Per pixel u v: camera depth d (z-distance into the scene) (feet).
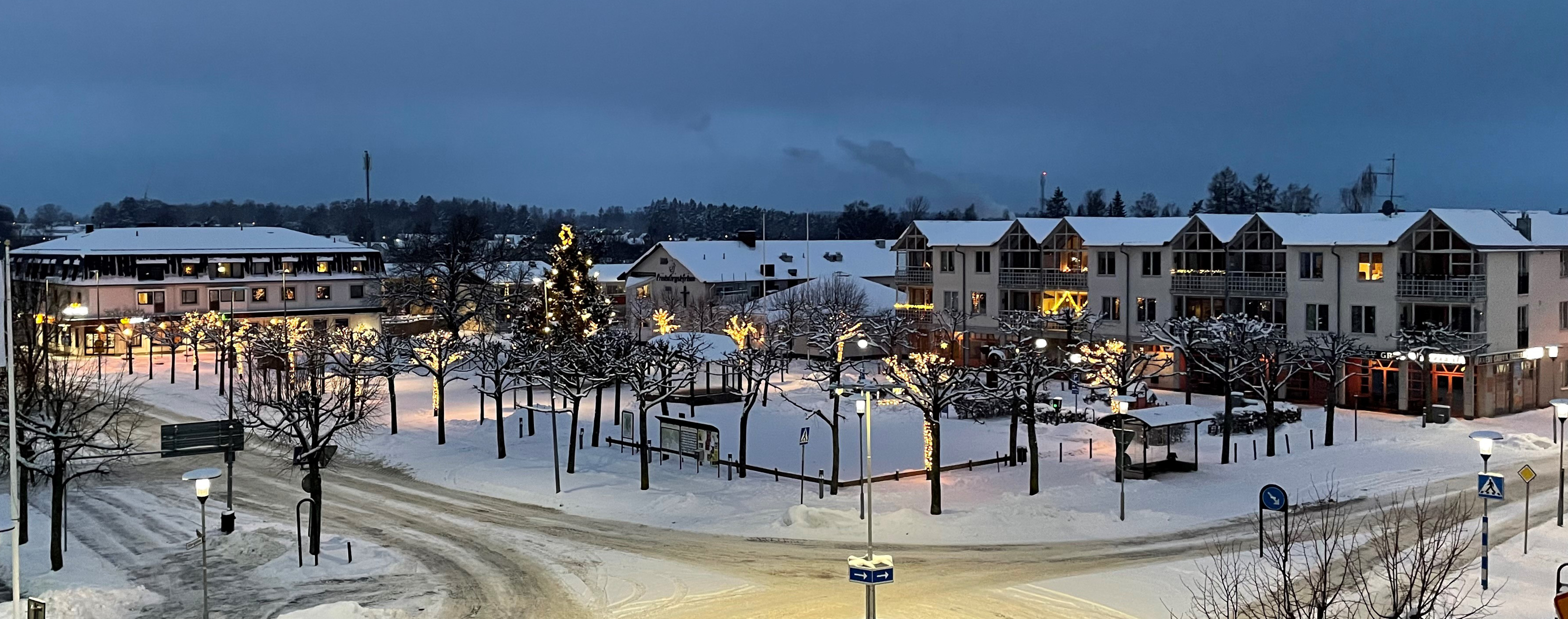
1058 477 160.25
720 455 180.96
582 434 184.55
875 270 414.21
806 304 316.40
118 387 214.90
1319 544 118.01
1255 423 192.03
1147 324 216.95
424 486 165.07
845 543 127.03
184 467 177.88
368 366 210.79
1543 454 166.91
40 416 162.30
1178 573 110.63
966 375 160.04
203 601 110.93
